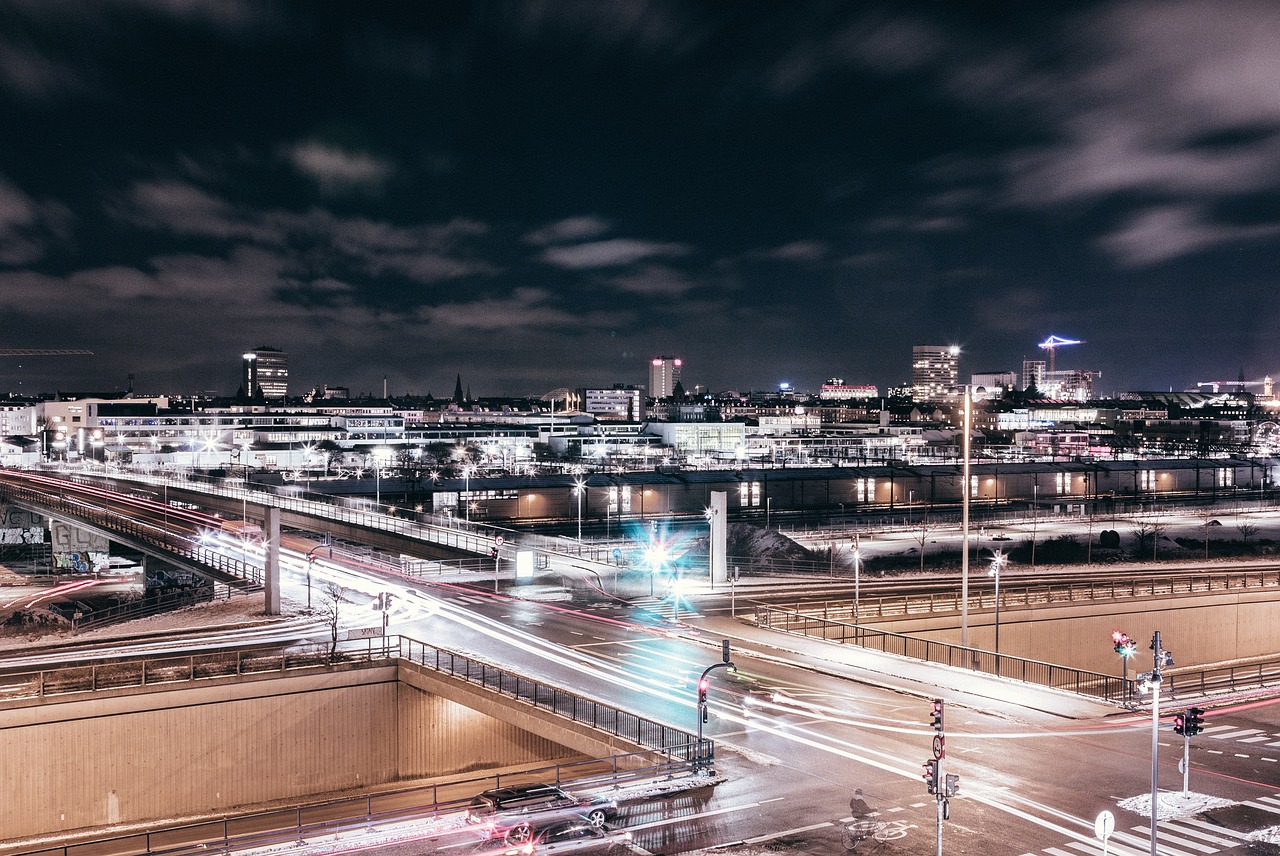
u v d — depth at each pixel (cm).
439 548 9525
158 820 5072
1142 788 3750
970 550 13200
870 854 3139
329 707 5509
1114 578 10125
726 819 3469
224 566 9094
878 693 5188
